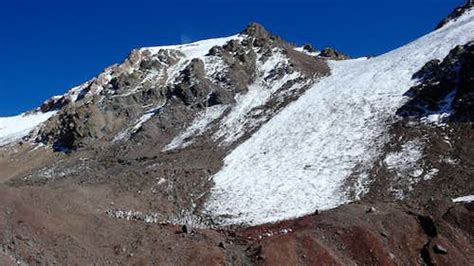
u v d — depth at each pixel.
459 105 59.84
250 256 37.41
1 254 30.98
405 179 50.75
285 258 36.62
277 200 50.84
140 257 36.28
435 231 39.06
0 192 38.62
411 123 60.66
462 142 54.28
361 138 60.88
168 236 39.53
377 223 40.22
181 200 53.00
